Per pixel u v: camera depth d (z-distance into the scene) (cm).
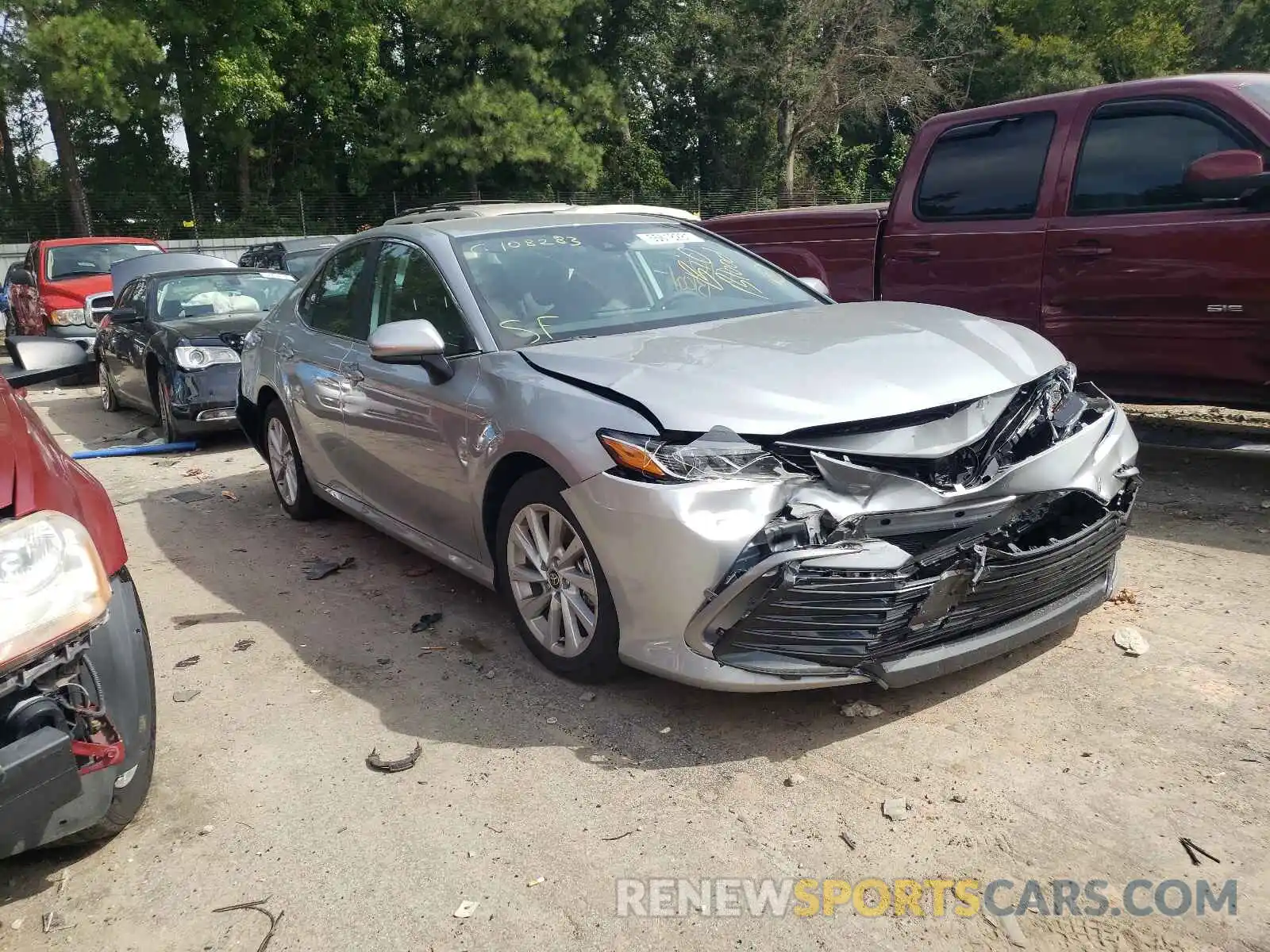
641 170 3709
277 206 3050
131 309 952
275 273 1016
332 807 302
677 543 300
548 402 346
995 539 315
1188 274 497
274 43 2761
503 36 2966
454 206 533
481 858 274
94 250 1491
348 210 3158
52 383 1321
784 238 689
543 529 363
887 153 4238
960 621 314
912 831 274
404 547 544
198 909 262
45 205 2742
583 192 3297
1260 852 257
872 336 365
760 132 3747
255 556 544
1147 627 383
